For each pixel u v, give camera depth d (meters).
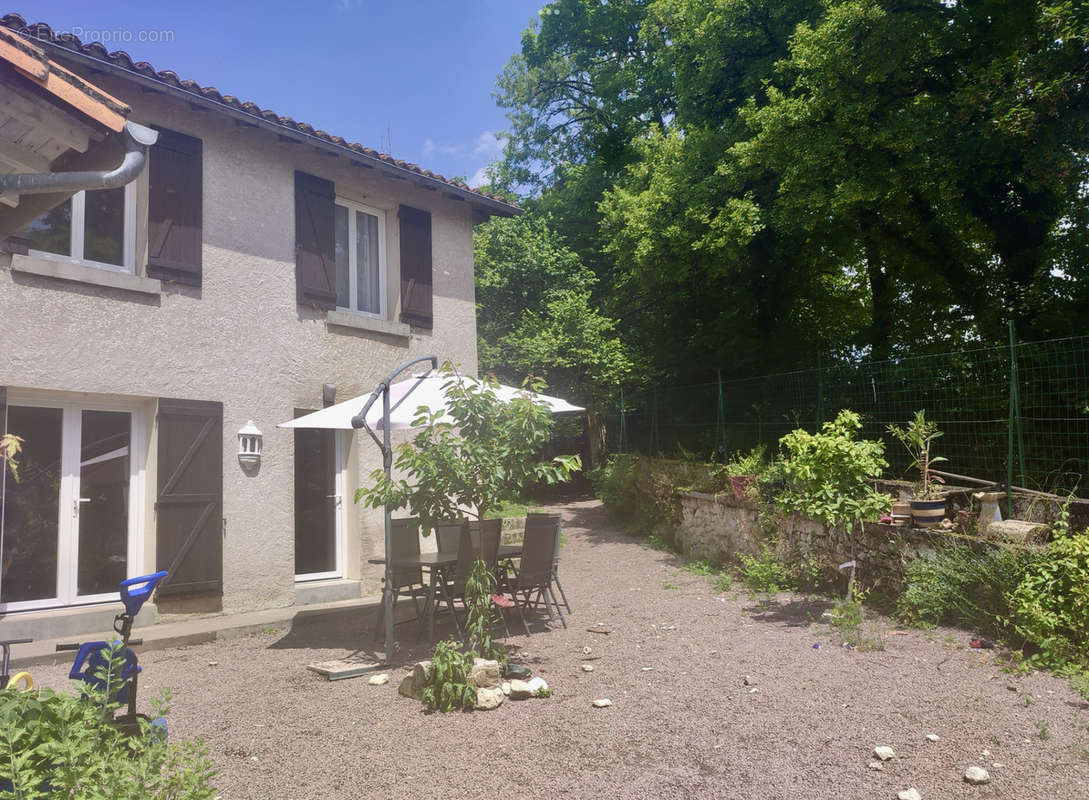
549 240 19.72
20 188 2.75
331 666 5.71
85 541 7.04
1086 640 5.10
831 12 10.40
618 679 5.27
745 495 9.44
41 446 6.82
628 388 18.53
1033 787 3.39
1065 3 8.35
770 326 15.18
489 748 4.01
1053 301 11.05
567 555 11.92
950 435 8.52
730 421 11.66
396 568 6.25
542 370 17.66
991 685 4.80
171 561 7.30
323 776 3.68
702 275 14.70
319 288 9.03
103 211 7.37
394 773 3.70
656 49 20.02
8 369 6.41
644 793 3.43
